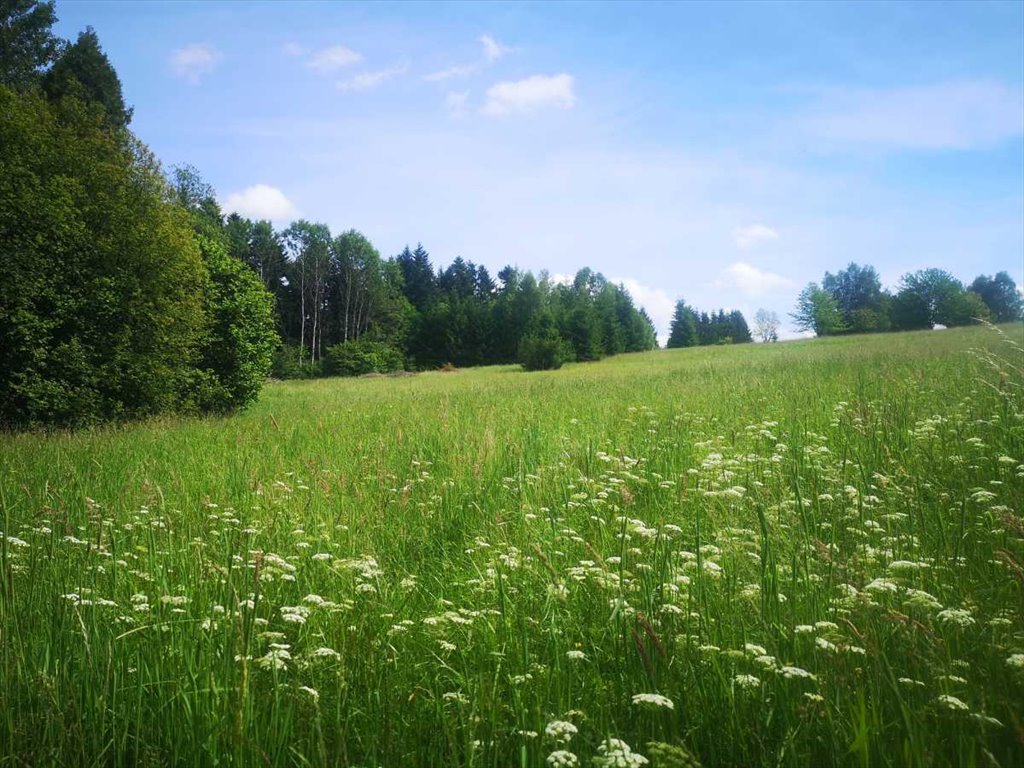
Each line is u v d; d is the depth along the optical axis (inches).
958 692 96.0
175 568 174.6
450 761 95.6
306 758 97.9
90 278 715.4
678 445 309.6
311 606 147.2
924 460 227.8
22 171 669.9
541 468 276.2
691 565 145.1
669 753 86.1
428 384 1314.0
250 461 353.1
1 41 1647.4
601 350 2783.0
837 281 4815.5
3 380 648.4
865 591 118.9
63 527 201.0
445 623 141.6
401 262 4859.7
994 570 139.6
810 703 99.0
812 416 351.3
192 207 2284.7
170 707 109.7
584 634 138.4
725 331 5093.5
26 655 121.7
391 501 254.8
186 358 815.7
